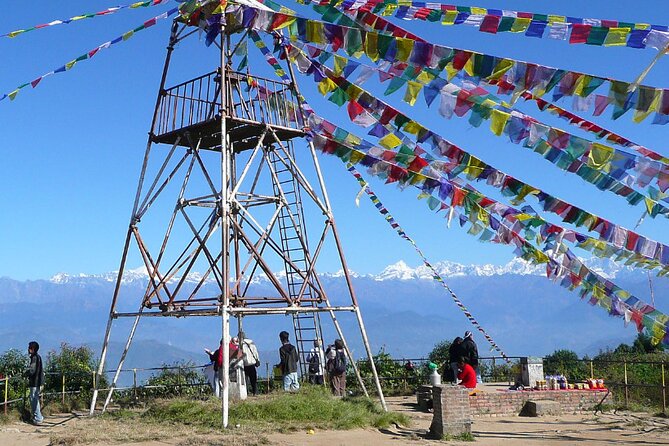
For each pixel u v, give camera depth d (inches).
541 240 573.3
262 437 589.3
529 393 848.3
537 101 504.1
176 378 1037.2
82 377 959.0
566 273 572.1
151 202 769.6
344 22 532.7
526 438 634.2
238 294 732.0
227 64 754.8
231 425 634.2
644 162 457.7
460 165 572.1
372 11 479.8
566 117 512.4
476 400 826.2
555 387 877.8
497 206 593.0
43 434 669.3
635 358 1243.2
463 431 619.2
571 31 402.9
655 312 532.1
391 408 858.1
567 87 415.2
